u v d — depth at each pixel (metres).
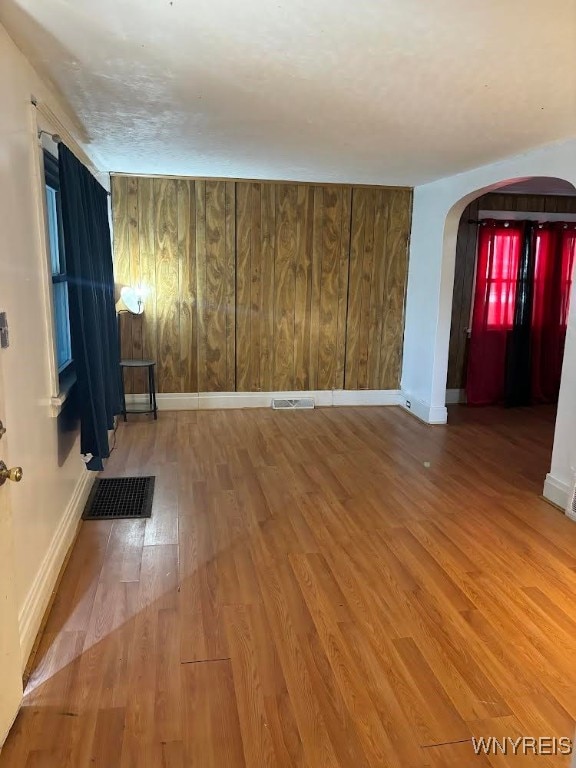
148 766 1.63
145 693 1.90
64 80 2.49
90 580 2.58
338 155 4.05
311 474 3.96
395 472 4.03
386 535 3.08
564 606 2.46
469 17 1.81
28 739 1.71
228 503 3.45
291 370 5.72
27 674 1.98
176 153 4.09
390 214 5.60
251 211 5.33
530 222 5.81
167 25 1.92
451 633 2.27
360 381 5.89
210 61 2.25
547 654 2.16
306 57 2.19
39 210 2.36
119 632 2.21
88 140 3.70
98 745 1.70
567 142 3.40
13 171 2.03
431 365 5.24
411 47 2.07
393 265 5.71
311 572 2.69
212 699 1.89
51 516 2.53
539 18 1.80
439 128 3.19
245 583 2.58
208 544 2.94
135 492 3.58
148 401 5.50
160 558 2.79
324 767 1.64
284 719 1.81
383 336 5.84
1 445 1.68
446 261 5.02
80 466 3.31
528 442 4.80
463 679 2.02
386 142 3.58
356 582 2.61
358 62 2.23
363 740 1.74
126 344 5.36
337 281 5.63
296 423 5.22
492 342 6.01
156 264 5.27
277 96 2.68
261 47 2.10
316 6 1.75
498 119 2.97
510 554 2.90
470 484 3.83
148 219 5.18
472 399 6.07
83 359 2.79
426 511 3.39
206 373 5.55
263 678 1.99
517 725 1.82
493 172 4.17
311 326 5.67
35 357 2.27
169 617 2.32
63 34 2.00
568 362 3.39
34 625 2.15
